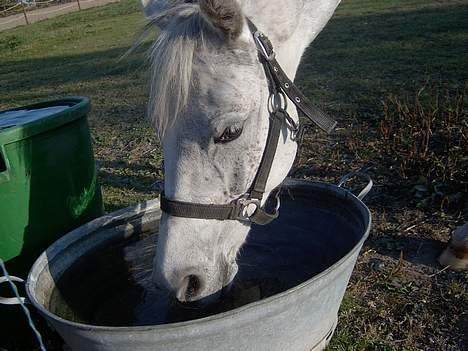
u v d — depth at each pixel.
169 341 1.42
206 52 1.64
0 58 12.77
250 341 1.58
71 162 2.31
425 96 4.89
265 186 1.86
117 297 2.10
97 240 2.14
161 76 1.62
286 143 1.96
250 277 2.20
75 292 1.97
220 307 1.91
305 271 2.23
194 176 1.72
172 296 1.76
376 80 5.82
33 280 1.72
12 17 21.95
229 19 1.60
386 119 4.28
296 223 2.37
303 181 2.32
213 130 1.65
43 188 2.20
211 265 1.81
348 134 4.40
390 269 2.64
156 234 2.37
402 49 7.11
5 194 2.07
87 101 2.43
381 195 3.37
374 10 11.20
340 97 5.43
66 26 16.98
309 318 1.73
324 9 2.20
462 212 3.05
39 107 2.76
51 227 2.25
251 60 1.73
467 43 6.83
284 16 1.88
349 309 2.40
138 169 4.46
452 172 3.36
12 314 2.23
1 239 2.10
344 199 2.14
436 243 2.82
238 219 1.85
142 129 5.56
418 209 3.15
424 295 2.45
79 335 1.46
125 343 1.42
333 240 2.19
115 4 21.84
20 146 2.09
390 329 2.27
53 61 11.16
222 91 1.64
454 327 2.24
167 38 1.65
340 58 7.20
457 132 3.92
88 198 2.44
